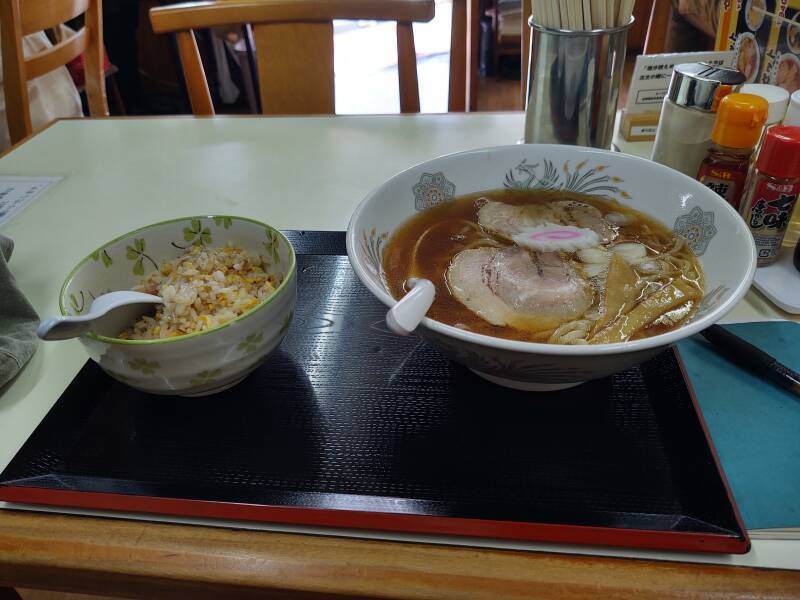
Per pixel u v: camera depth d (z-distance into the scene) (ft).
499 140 2.15
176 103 6.38
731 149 1.40
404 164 2.04
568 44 1.62
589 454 1.01
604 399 1.11
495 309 1.13
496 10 6.84
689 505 0.91
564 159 1.38
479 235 1.32
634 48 6.49
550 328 1.09
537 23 1.68
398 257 1.25
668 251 1.22
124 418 1.13
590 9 1.58
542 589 0.83
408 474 0.99
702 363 1.16
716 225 1.15
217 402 1.15
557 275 1.17
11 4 2.49
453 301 1.15
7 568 0.93
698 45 2.19
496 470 0.99
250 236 1.33
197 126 2.42
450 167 1.38
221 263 1.28
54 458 1.05
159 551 0.90
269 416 1.12
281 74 2.63
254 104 6.20
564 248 1.25
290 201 1.87
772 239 1.38
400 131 2.27
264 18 2.52
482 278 1.19
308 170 2.05
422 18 2.49
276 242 1.26
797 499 0.91
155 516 0.97
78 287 1.18
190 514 0.96
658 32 2.53
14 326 1.32
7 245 1.57
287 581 0.86
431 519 0.91
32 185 2.06
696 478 0.95
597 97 1.71
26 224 1.84
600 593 0.82
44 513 0.98
